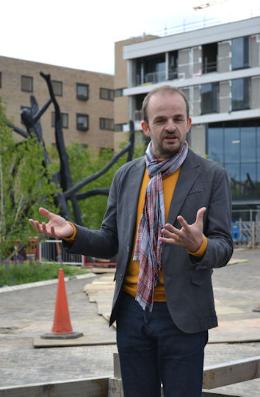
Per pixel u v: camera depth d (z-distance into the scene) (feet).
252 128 173.88
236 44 172.35
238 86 171.42
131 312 9.76
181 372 9.34
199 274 9.32
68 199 76.33
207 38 176.76
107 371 23.31
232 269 72.49
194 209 9.40
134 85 193.77
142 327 9.61
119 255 9.96
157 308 9.45
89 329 32.07
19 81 217.56
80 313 38.27
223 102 173.27
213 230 9.36
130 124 84.99
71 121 229.86
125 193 10.07
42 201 60.34
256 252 109.81
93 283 54.80
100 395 11.48
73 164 100.53
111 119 241.35
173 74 185.47
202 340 9.51
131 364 9.83
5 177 58.80
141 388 9.81
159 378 9.94
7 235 58.65
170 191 9.55
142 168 10.03
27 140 61.77
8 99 213.87
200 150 176.45
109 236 10.53
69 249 10.23
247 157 173.99
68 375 22.80
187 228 8.57
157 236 9.41
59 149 77.92
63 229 10.05
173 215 9.37
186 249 8.84
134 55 191.42
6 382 21.88
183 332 9.20
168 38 184.14
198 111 177.27
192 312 9.22
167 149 9.54
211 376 11.65
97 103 237.45
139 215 9.75
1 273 60.54
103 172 79.51
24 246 63.93
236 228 127.85
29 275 61.36
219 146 175.83
